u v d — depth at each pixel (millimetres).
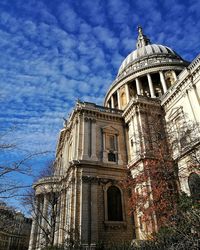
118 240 32812
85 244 29719
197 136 33094
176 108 39219
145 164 32625
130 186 34469
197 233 15258
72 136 44969
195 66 36438
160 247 16969
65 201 40656
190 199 21734
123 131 44438
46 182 44656
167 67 62094
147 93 60781
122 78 65875
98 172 37719
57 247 31531
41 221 43688
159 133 36344
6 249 72500
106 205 35406
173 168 30422
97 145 40469
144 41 85625
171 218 21859
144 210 28344
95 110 43500
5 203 16203
